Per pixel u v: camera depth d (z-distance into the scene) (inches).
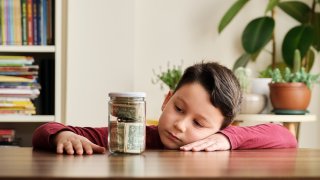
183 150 42.0
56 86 90.6
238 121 87.4
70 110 95.4
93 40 96.9
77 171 27.2
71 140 39.6
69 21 95.3
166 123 43.8
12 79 89.4
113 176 25.0
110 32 97.6
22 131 101.7
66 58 94.3
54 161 32.8
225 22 102.0
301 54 100.3
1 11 91.8
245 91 89.3
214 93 43.0
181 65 108.0
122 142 37.6
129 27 98.1
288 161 34.6
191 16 108.6
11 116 89.6
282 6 106.3
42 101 92.5
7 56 89.9
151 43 107.6
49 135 40.6
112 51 97.7
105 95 97.0
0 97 89.3
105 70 97.3
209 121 43.5
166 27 108.0
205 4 108.9
